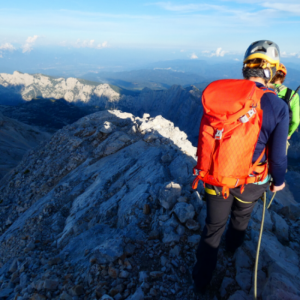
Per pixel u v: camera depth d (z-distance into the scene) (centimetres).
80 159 1223
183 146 1141
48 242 645
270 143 235
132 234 442
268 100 228
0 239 912
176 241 401
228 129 221
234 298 303
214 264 305
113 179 818
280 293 274
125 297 322
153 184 591
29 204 1139
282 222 484
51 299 353
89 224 618
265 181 264
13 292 435
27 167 1427
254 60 255
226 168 224
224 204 272
